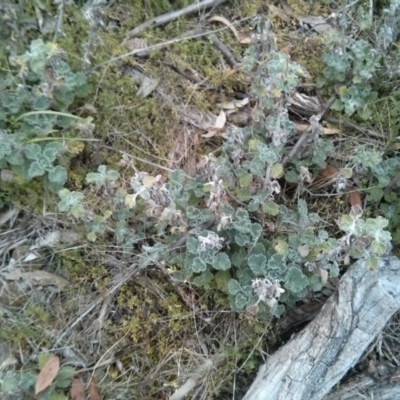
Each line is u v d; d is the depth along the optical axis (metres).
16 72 0.63
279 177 0.63
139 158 0.66
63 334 0.59
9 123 0.62
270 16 0.72
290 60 0.66
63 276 0.61
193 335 0.62
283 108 0.62
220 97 0.69
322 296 0.63
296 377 0.55
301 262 0.61
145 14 0.70
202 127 0.68
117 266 0.62
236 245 0.62
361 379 0.61
